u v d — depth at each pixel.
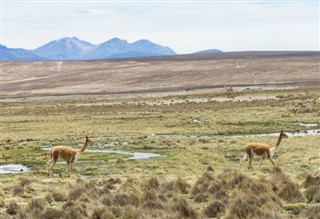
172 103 118.50
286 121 72.44
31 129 75.31
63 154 36.41
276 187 25.16
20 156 48.12
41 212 21.62
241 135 60.28
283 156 41.53
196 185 26.12
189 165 39.69
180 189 27.36
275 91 140.50
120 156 45.72
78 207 21.83
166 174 35.09
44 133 69.12
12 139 63.50
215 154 44.62
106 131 68.50
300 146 47.72
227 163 40.19
